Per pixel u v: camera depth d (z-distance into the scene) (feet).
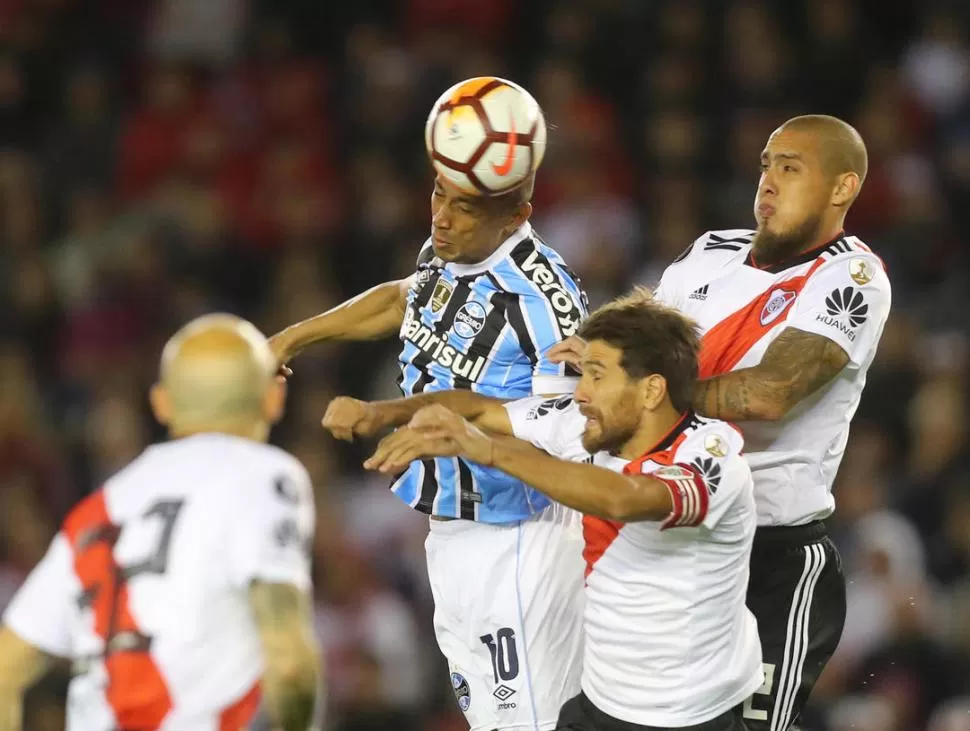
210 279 136.67
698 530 51.24
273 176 141.38
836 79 141.79
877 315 56.80
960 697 97.60
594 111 139.54
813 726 96.32
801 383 55.26
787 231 57.41
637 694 52.65
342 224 138.72
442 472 57.67
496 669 58.59
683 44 144.05
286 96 146.51
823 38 143.84
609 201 132.46
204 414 49.19
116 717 46.50
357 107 144.87
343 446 118.62
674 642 52.03
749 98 140.56
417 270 59.26
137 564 47.01
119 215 140.15
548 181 134.82
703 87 142.41
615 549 52.37
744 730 54.34
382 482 115.34
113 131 147.64
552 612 58.18
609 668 53.06
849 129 58.08
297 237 137.18
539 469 48.47
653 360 51.24
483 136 54.24
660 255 128.16
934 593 104.32
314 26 152.87
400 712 105.29
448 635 59.88
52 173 144.66
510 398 56.39
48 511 118.62
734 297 58.29
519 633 58.08
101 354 130.41
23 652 48.39
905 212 133.80
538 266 56.39
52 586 48.24
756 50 142.20
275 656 45.93
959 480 108.47
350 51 148.56
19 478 118.01
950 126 142.20
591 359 51.65
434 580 59.72
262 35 151.33
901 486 109.70
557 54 144.25
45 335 134.62
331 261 135.95
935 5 147.95
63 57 154.81
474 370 56.59
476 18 149.79
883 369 115.85
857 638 99.71
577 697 55.21
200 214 138.72
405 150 142.72
